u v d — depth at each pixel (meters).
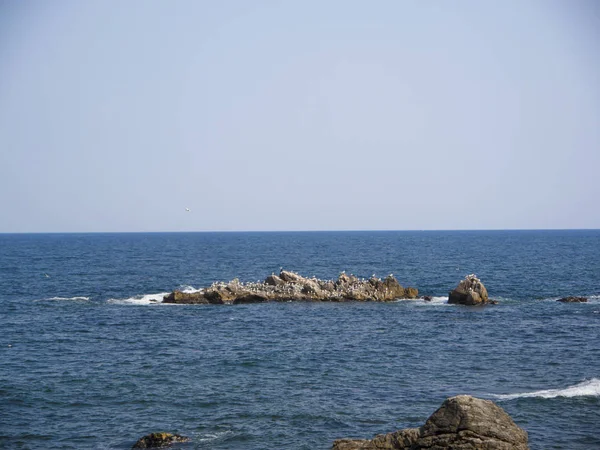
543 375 58.72
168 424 46.72
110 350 70.25
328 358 66.12
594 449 41.47
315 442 43.34
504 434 35.28
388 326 84.12
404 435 37.69
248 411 49.22
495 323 85.75
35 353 68.69
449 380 57.34
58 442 43.56
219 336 77.94
